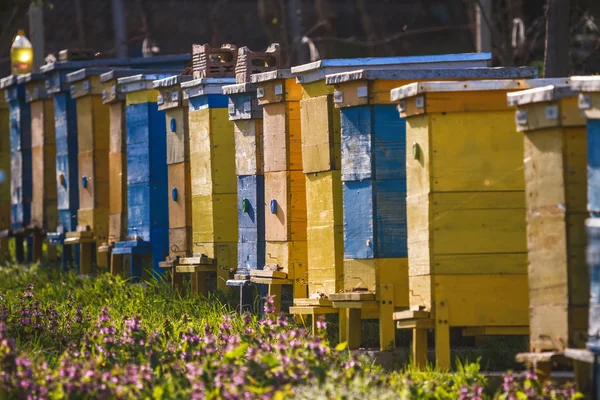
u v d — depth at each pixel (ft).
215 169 89.97
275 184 80.23
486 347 64.69
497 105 59.62
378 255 66.54
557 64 100.37
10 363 54.34
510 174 59.77
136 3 212.84
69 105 119.75
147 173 99.86
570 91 51.16
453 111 59.52
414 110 60.39
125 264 106.52
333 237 71.61
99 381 52.34
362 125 67.15
